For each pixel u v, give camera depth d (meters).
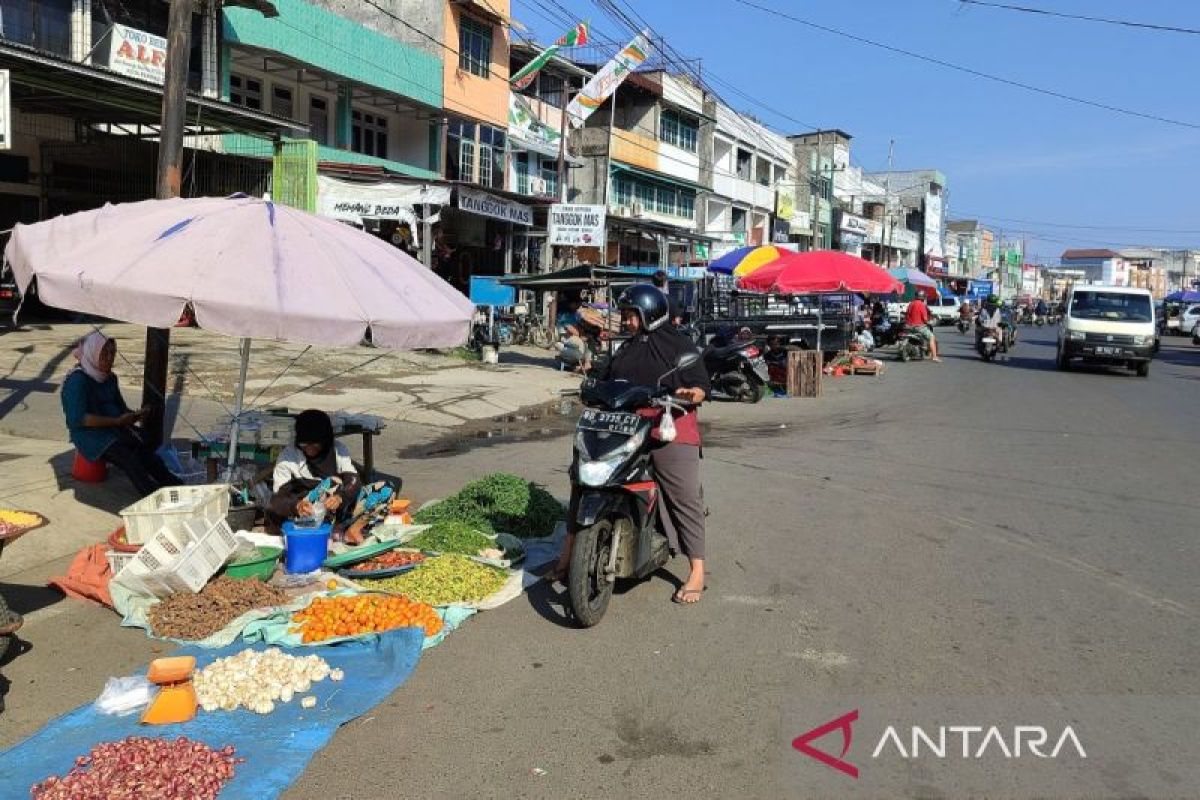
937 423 12.88
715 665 4.44
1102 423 13.17
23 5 14.15
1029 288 121.50
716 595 5.47
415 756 3.53
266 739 3.59
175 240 4.95
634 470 4.93
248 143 18.56
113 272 4.74
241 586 5.02
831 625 5.00
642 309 5.29
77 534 6.12
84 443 6.51
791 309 21.00
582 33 23.38
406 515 6.60
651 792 3.32
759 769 3.50
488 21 25.72
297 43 19.30
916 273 33.31
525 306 23.08
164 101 7.00
